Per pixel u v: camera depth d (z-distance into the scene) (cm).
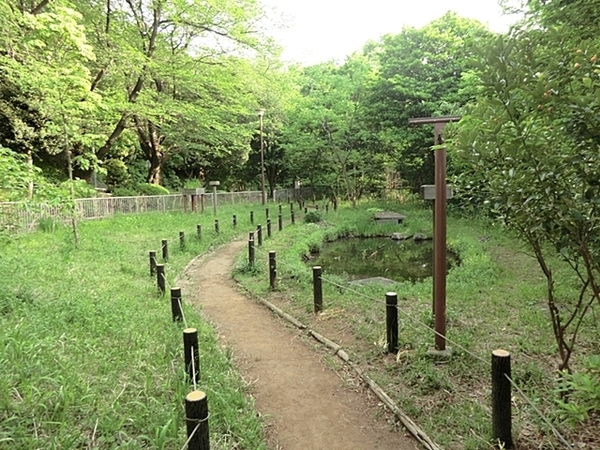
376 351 496
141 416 312
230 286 873
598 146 241
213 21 1658
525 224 307
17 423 280
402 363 461
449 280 859
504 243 1239
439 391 402
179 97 2022
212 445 299
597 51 235
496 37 281
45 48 1025
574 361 453
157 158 2434
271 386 433
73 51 1011
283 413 382
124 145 2297
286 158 3347
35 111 1385
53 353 387
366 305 671
